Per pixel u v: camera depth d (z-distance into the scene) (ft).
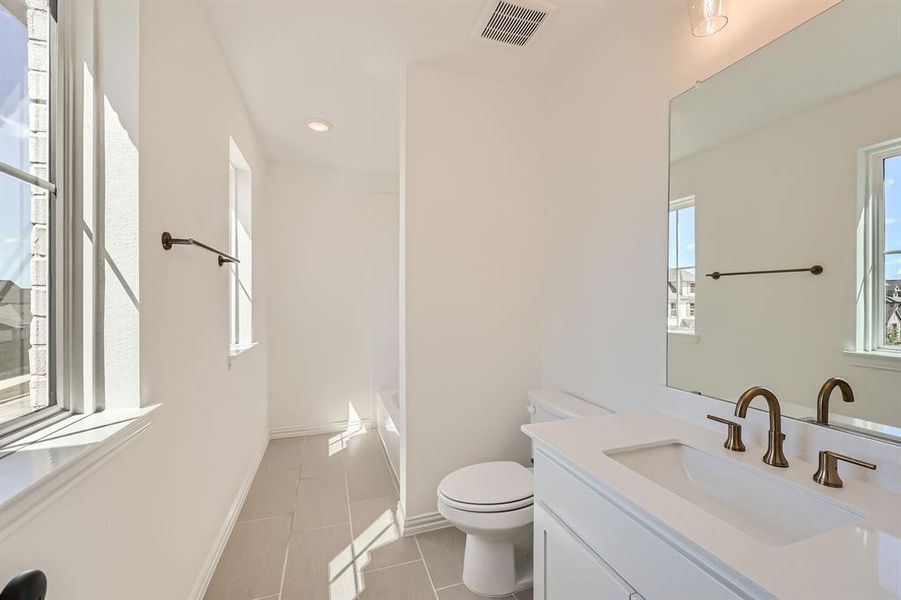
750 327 3.60
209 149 5.23
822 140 3.07
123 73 3.32
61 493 2.33
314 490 7.54
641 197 4.82
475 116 6.47
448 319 6.36
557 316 6.50
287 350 10.61
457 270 6.40
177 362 4.17
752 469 3.02
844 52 2.93
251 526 6.30
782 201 3.34
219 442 5.66
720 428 3.84
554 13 4.93
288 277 10.62
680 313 4.30
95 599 2.74
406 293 6.10
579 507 3.21
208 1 4.74
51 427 2.89
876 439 2.73
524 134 6.83
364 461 8.93
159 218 3.76
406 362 6.13
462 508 4.63
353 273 11.24
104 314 3.28
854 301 2.88
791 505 2.75
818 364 3.10
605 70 5.40
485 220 6.57
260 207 9.27
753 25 3.58
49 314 3.03
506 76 6.42
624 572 2.69
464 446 6.47
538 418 6.20
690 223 4.18
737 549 1.99
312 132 8.62
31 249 2.83
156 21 3.71
